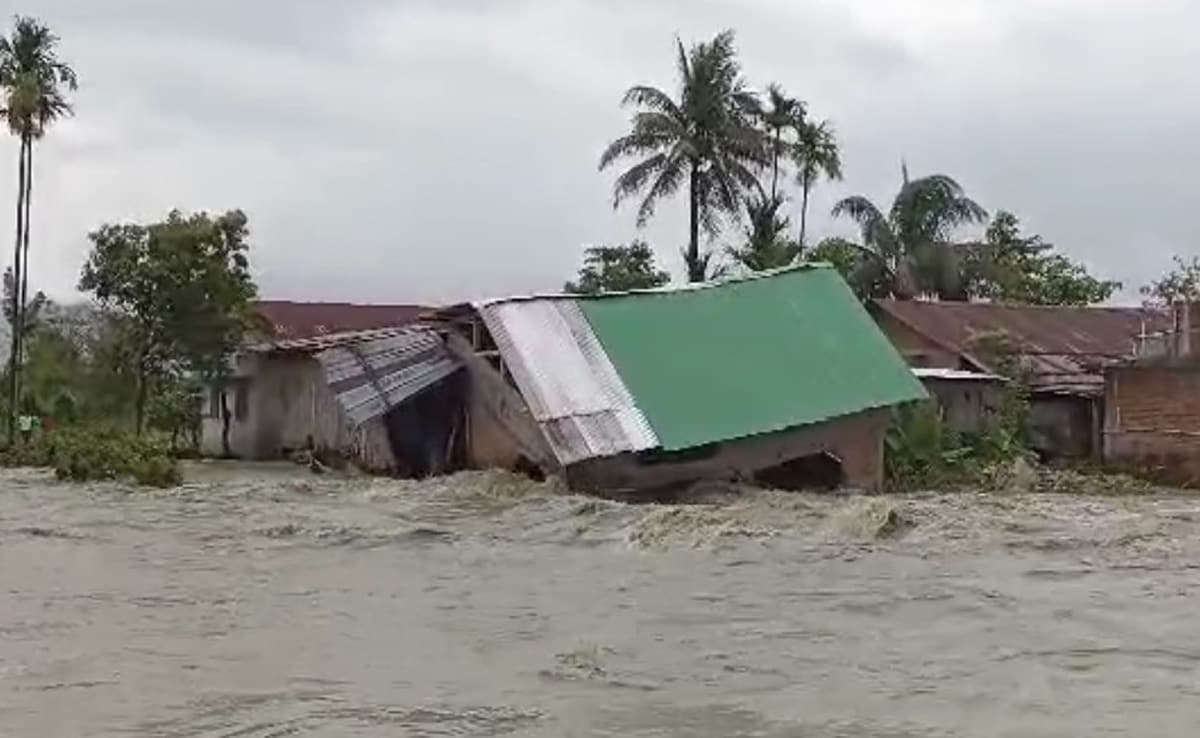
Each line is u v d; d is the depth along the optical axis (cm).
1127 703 960
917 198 5088
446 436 3195
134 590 1515
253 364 4084
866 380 3017
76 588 1528
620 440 2753
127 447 3125
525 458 2942
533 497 2566
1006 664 1095
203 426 4344
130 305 4034
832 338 3103
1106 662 1098
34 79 4219
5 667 1084
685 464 2833
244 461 3944
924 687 1014
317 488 2786
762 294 3184
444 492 2667
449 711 936
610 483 2773
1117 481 3158
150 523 2220
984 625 1275
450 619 1327
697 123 4769
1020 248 5803
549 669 1079
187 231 4034
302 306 5831
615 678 1047
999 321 4391
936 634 1234
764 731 887
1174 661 1100
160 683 1026
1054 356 4156
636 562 1784
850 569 1686
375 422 3281
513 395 2978
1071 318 4497
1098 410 3803
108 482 2966
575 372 2905
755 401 2908
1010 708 949
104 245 4056
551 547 1955
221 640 1208
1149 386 3478
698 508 2316
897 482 3070
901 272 5031
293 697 979
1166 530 2019
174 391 4166
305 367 3797
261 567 1727
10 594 1479
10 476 3180
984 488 3070
